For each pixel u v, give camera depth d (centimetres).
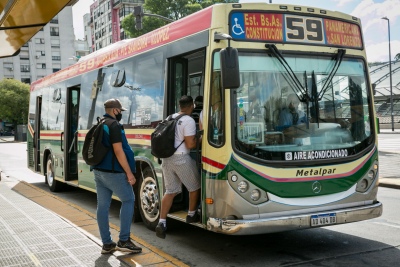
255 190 511
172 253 572
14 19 641
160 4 3812
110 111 537
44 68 8838
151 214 686
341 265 509
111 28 8831
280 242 615
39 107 1296
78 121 962
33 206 844
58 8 611
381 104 5484
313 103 552
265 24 543
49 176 1180
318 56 567
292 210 523
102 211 531
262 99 529
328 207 541
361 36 612
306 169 533
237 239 634
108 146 518
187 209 629
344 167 557
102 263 495
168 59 638
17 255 530
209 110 538
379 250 565
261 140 521
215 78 534
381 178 1238
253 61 530
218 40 531
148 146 681
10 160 2431
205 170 538
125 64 776
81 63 990
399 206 870
